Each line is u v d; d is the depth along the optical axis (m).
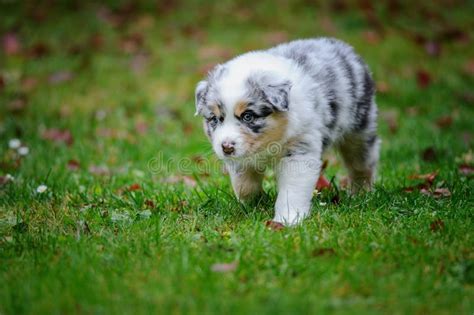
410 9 19.17
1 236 7.17
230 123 7.25
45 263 6.20
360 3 19.27
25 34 18.12
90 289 5.55
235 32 17.97
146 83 15.36
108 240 6.76
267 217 7.62
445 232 6.70
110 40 17.83
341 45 8.85
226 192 8.53
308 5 19.55
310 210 7.63
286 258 6.14
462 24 18.47
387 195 8.05
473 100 14.03
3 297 5.48
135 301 5.33
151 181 9.55
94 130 12.61
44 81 15.41
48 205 8.23
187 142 12.05
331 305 5.24
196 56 16.59
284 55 8.21
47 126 12.73
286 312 5.07
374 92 9.07
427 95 14.44
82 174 10.10
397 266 5.99
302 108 7.41
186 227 7.25
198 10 19.58
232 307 5.14
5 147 11.48
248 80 7.25
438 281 5.68
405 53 16.52
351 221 7.18
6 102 14.02
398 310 5.21
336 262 6.05
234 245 6.49
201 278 5.72
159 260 6.21
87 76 15.73
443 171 9.54
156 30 18.45
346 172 9.45
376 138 9.16
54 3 19.88
